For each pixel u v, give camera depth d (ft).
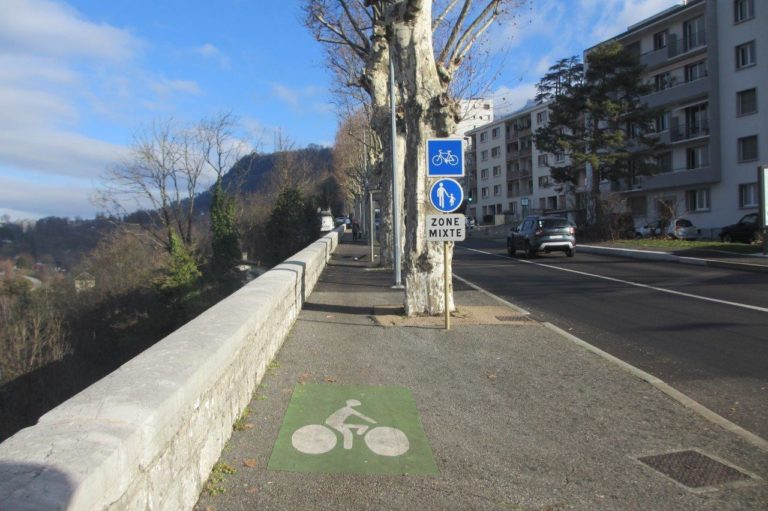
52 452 7.85
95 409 9.45
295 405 18.44
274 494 12.81
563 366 23.62
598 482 13.89
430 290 33.83
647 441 16.30
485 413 18.34
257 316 19.70
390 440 16.10
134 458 8.86
